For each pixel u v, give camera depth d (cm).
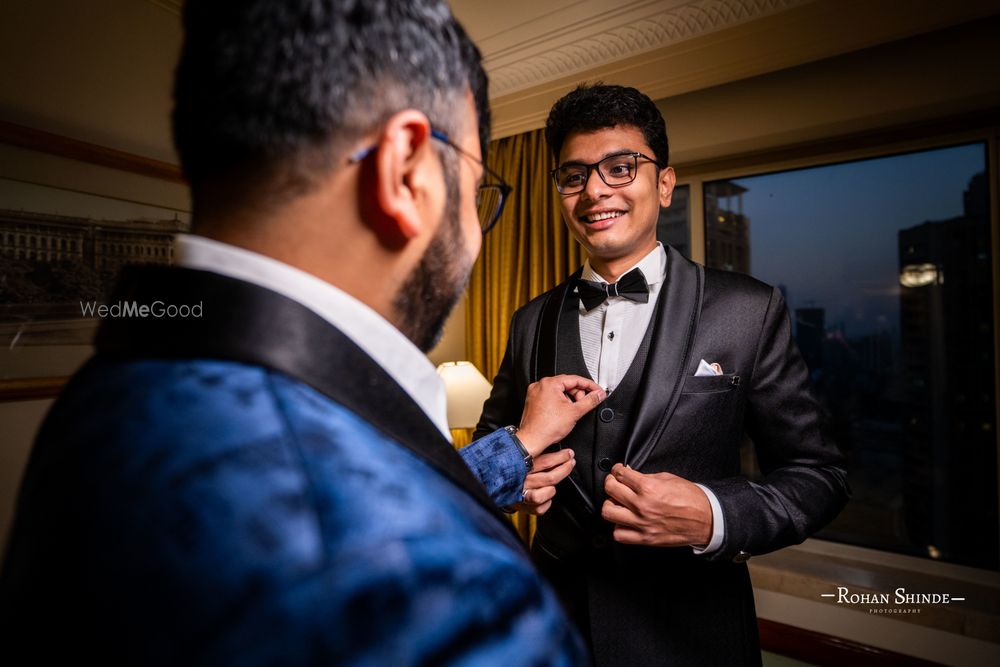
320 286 32
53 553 24
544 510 96
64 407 30
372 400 30
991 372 206
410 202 33
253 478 23
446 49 37
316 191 32
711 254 267
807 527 90
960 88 193
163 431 25
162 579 22
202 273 30
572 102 108
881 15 189
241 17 31
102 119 172
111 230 170
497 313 292
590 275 119
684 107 250
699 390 96
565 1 216
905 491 224
